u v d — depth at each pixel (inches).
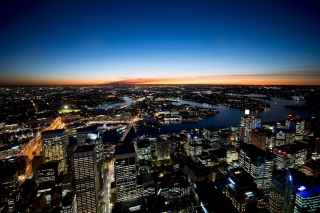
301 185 5905.5
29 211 6776.6
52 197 7583.7
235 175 6978.4
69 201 6412.4
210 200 6200.8
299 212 5807.1
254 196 6397.6
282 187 6840.6
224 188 7396.7
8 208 6909.5
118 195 7864.2
